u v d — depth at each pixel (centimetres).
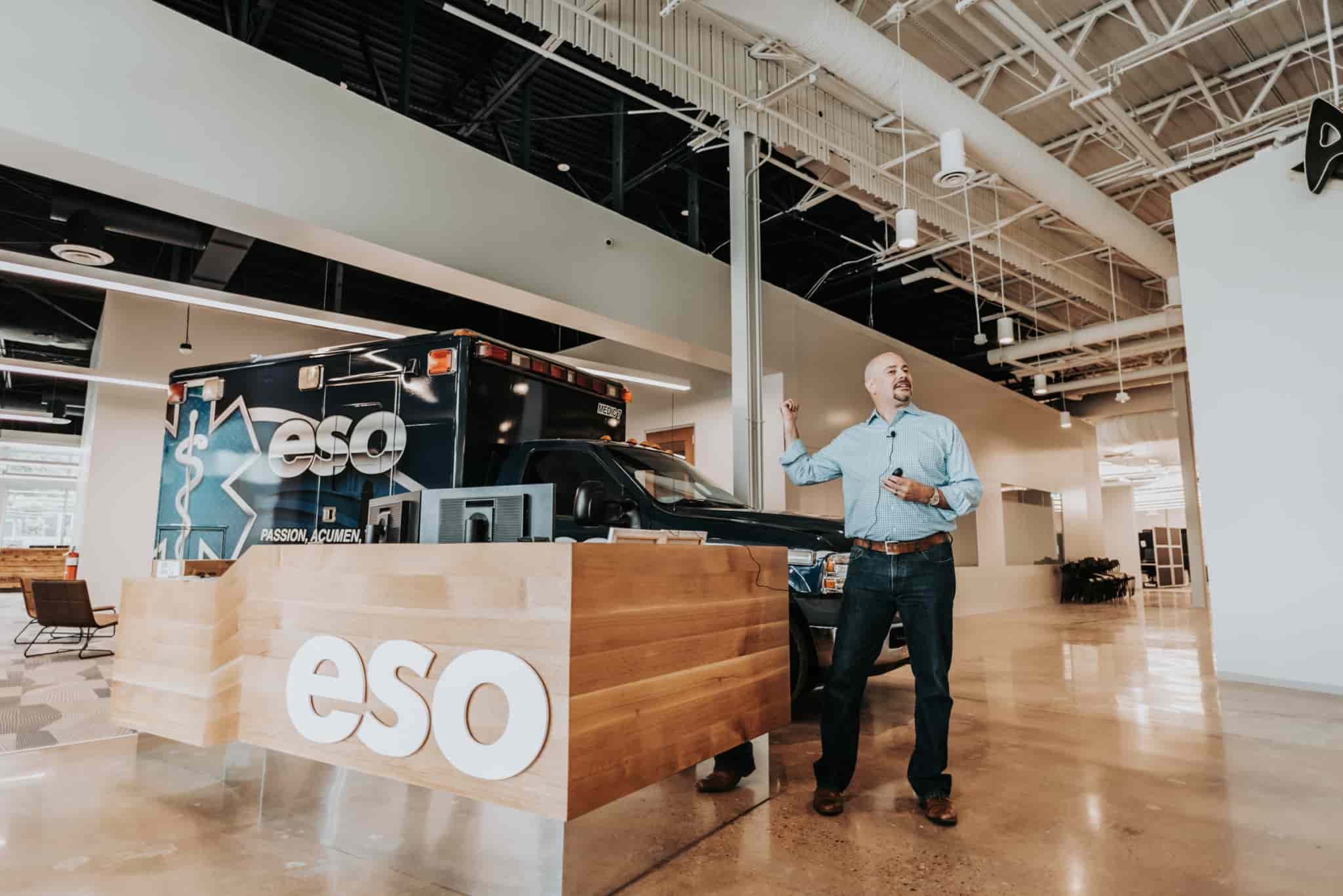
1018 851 215
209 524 455
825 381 878
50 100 394
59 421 1366
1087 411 1672
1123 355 1248
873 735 353
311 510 422
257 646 226
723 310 789
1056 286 1037
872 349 964
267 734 219
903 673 543
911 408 262
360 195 514
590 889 190
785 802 260
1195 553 1355
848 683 253
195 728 235
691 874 200
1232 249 538
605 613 179
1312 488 488
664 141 805
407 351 406
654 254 723
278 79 482
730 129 686
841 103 662
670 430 944
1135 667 575
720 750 223
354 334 979
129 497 813
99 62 412
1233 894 188
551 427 443
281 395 444
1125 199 832
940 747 242
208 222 484
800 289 1083
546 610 171
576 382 465
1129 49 607
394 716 194
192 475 467
